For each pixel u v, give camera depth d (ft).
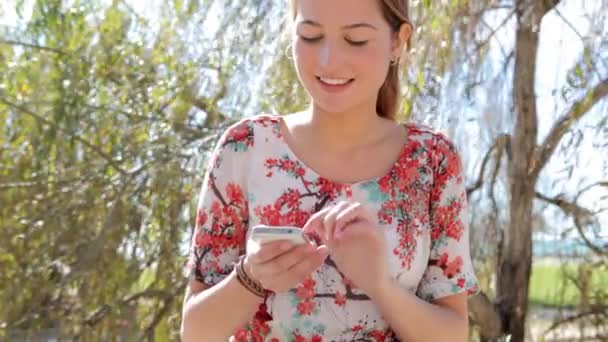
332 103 5.44
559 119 15.21
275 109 15.21
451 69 14.48
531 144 15.33
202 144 16.21
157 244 16.57
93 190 16.52
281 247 4.86
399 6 5.63
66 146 16.52
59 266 16.70
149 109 16.69
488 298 16.15
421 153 5.74
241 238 5.68
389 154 5.69
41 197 16.63
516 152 15.39
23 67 16.72
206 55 16.53
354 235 5.04
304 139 5.66
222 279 5.61
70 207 16.55
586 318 15.81
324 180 5.56
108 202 16.46
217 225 5.65
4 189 16.63
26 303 16.55
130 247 16.46
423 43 14.02
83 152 16.69
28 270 16.56
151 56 16.70
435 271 5.75
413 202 5.65
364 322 5.40
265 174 5.61
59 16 16.62
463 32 14.57
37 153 16.63
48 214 16.51
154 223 16.40
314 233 5.29
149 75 16.67
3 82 16.72
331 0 5.39
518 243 15.84
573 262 15.81
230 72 16.17
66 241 16.60
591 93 14.76
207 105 16.56
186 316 5.41
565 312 15.90
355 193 5.56
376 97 5.77
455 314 5.61
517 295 16.07
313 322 5.39
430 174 5.74
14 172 16.67
